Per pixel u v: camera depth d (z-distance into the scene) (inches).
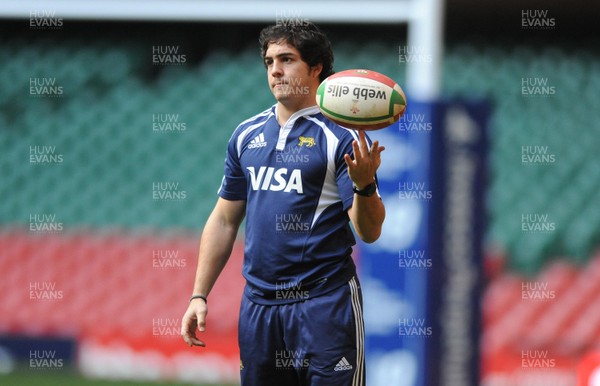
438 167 823.1
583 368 641.0
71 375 1332.4
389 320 836.0
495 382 1278.3
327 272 562.6
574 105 1929.1
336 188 561.3
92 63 2086.6
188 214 1720.0
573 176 1760.6
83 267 1579.7
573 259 1572.3
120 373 1387.8
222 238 601.0
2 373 1320.1
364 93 524.7
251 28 2134.6
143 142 1902.1
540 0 1792.6
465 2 1787.6
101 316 1489.9
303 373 567.5
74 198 1796.3
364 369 573.0
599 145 1836.9
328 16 1240.8
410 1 1213.1
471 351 820.0
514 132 1851.6
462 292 820.0
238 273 1467.8
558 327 1397.6
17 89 2050.9
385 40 2084.2
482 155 825.5
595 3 1774.1
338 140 556.4
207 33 2138.3
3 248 1636.3
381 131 843.4
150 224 1707.7
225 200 601.3
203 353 1357.0
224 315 1385.3
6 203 1808.6
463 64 2006.6
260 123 583.2
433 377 817.5
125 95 2017.7
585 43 2049.7
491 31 2009.1
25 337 1478.8
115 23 2129.7
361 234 553.9
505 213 1658.5
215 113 1940.2
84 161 1881.2
